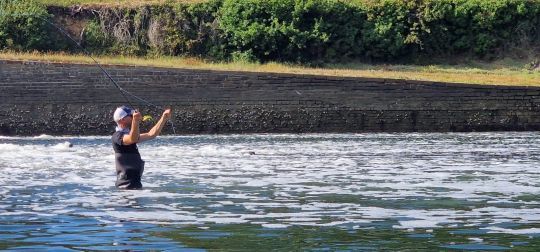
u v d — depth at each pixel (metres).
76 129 101.31
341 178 46.75
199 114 100.44
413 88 100.00
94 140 90.75
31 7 128.88
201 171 51.09
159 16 131.38
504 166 54.28
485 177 47.06
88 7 132.00
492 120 100.25
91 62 103.19
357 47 131.25
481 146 74.31
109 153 67.50
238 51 129.25
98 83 100.94
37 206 35.06
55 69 101.31
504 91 99.88
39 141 89.12
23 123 101.56
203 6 131.88
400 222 30.72
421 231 28.73
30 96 101.56
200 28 130.75
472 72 124.62
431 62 133.12
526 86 99.88
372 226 29.78
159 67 100.44
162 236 27.75
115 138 41.59
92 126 101.38
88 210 33.78
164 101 100.44
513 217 31.83
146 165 55.62
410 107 100.06
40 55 112.06
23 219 31.45
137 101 100.94
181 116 100.31
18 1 129.75
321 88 100.00
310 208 34.41
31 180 45.78
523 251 25.17
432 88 100.00
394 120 100.25
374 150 69.88
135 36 130.88
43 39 127.75
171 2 132.75
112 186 42.59
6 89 101.50
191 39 130.50
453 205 35.19
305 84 100.06
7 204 35.72
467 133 97.56
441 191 40.28
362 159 60.53
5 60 101.56
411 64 132.62
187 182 44.66
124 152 41.59
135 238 27.34
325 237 27.56
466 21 133.62
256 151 69.25
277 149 71.75
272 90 100.12
